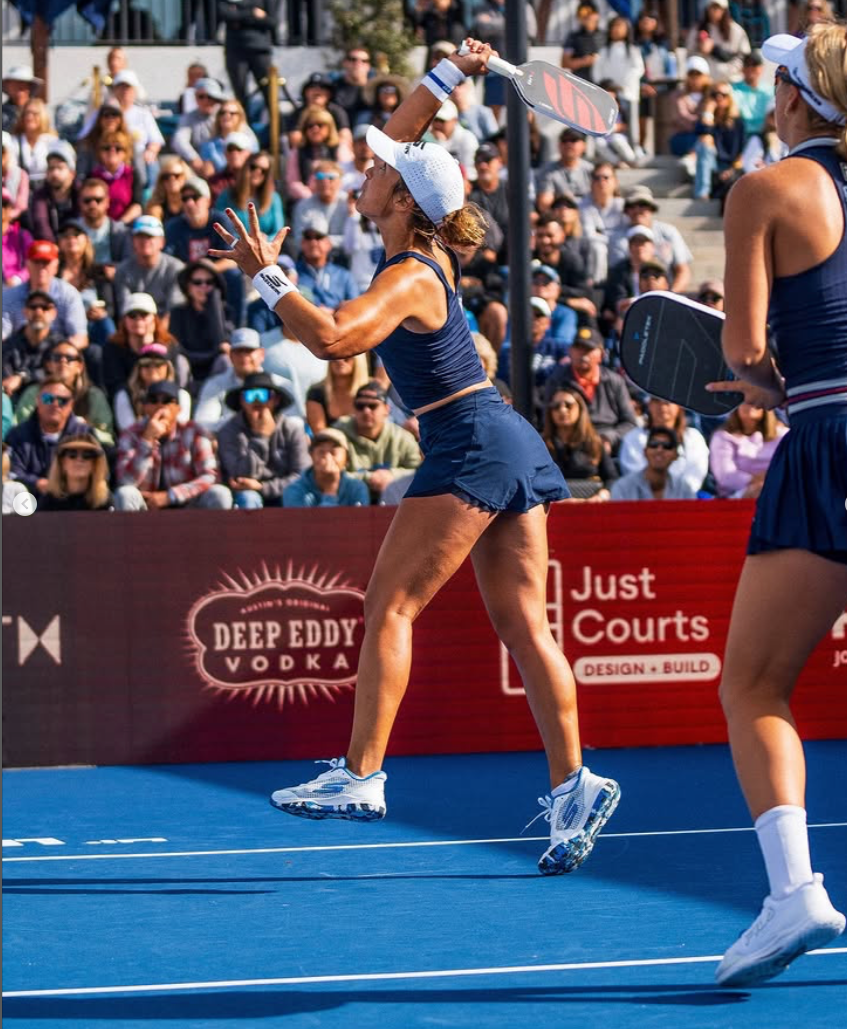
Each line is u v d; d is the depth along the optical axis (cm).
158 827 888
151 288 1692
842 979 551
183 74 2519
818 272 511
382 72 2180
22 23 2494
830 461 505
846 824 849
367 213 719
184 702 1139
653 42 2380
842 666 1191
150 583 1138
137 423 1429
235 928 645
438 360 693
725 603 1189
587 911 662
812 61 522
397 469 1423
